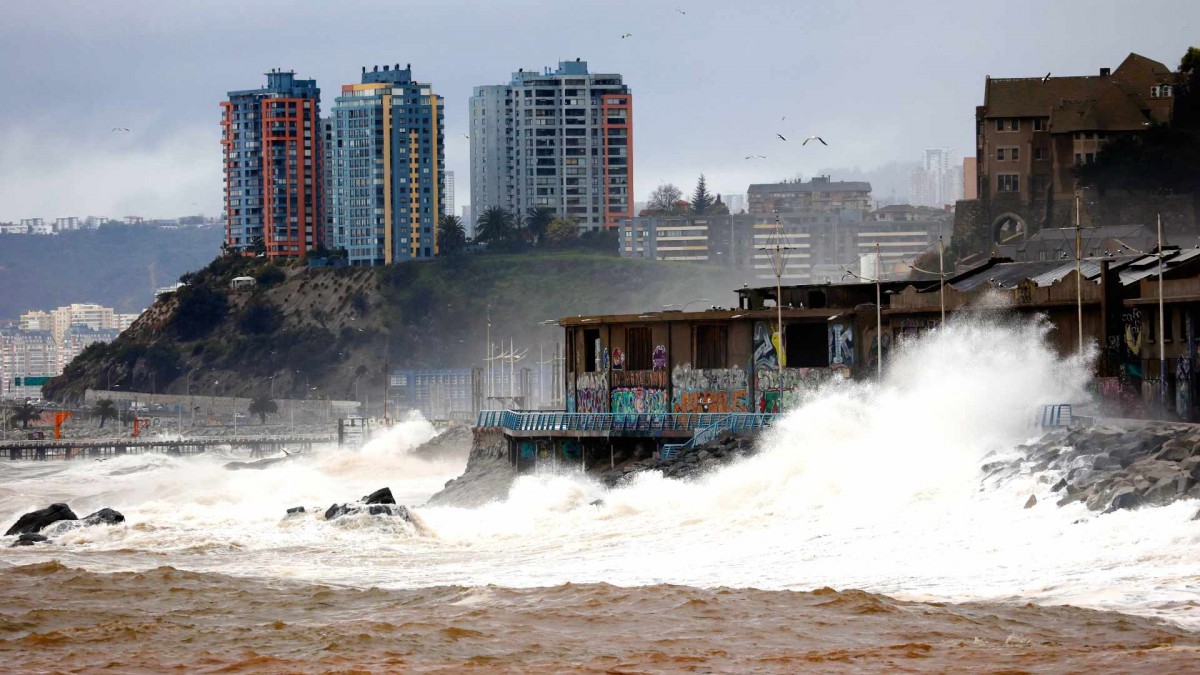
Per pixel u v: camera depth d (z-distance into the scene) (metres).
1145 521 86.06
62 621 81.31
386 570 99.62
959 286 162.50
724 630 72.75
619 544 106.75
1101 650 64.06
